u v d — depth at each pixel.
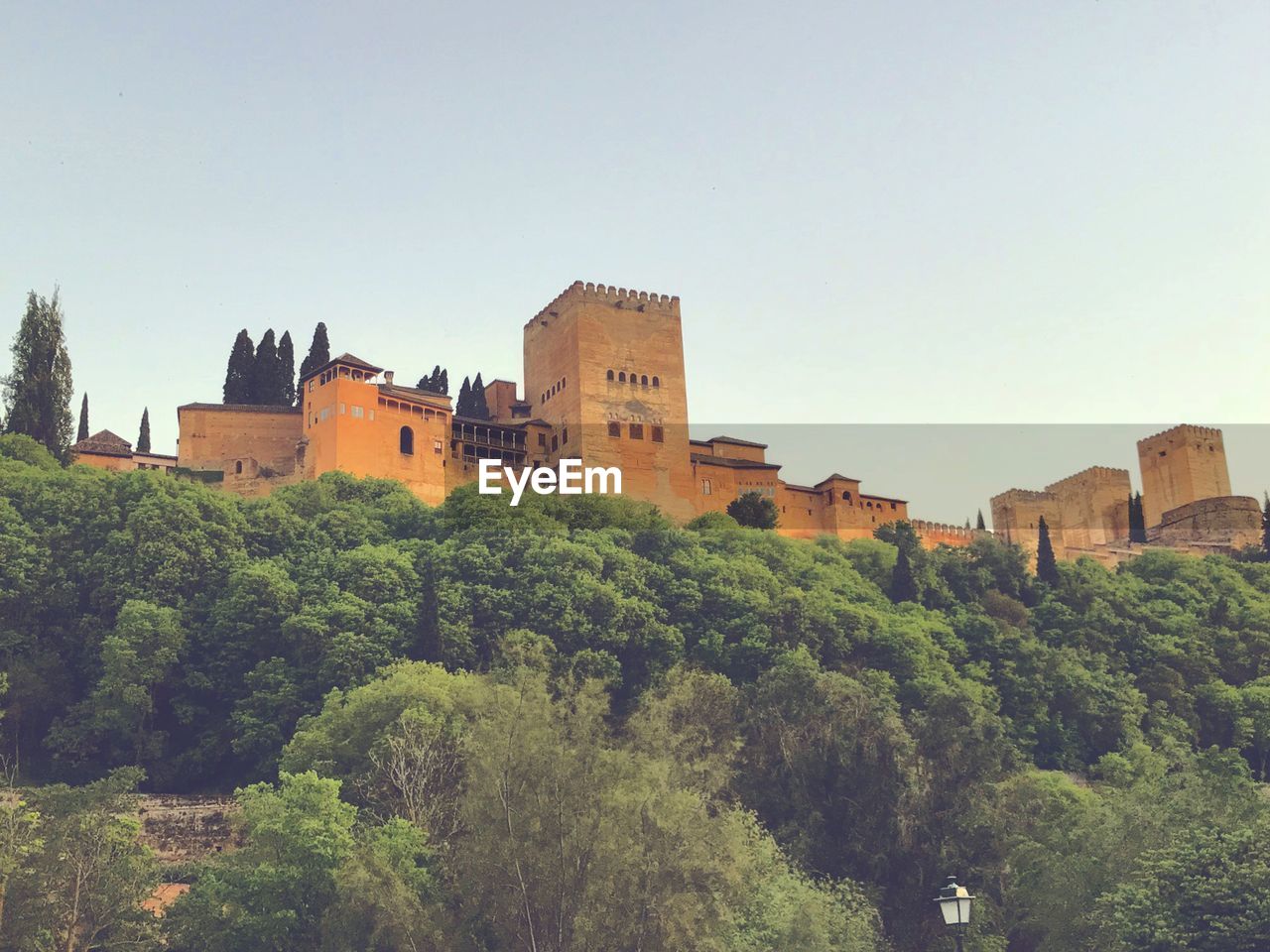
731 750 84.44
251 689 102.50
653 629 109.88
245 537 120.25
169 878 77.00
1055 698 117.44
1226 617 144.00
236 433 150.50
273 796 70.00
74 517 116.00
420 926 57.03
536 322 170.62
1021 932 75.12
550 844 57.00
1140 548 195.88
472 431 156.50
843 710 86.12
